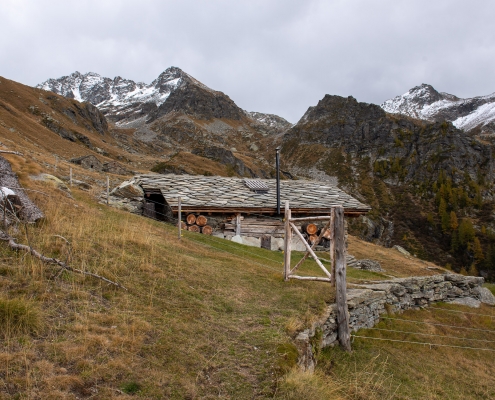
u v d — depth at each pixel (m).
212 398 4.75
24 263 6.38
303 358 6.32
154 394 4.52
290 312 7.70
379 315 10.95
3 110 87.12
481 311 14.10
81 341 5.02
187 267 9.05
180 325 6.21
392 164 170.50
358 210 18.30
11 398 3.87
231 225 17.14
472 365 9.80
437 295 13.91
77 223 9.78
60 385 4.20
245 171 126.50
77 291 6.19
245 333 6.48
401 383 7.79
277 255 15.45
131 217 14.66
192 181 19.61
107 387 4.38
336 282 8.41
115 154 108.06
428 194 140.38
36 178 15.25
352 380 6.98
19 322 4.94
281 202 17.62
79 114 141.88
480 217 122.81
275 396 5.02
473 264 94.19
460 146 160.62
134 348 5.19
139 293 6.93
